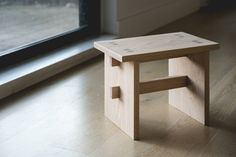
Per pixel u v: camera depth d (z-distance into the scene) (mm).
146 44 2416
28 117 2541
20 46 3182
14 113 2582
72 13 3631
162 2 4480
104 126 2455
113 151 2242
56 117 2543
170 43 2420
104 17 3855
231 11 5191
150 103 2703
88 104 2697
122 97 2389
